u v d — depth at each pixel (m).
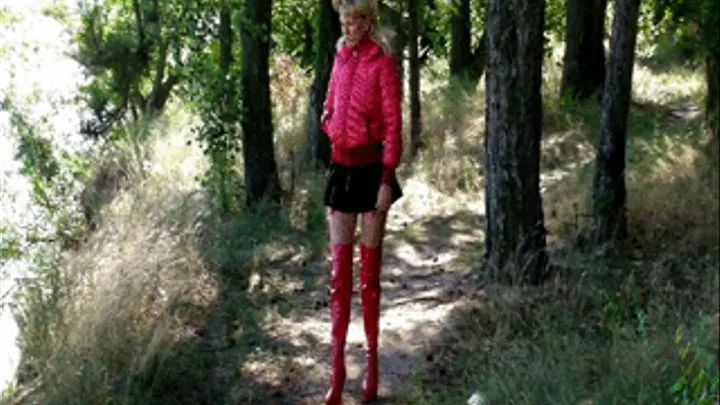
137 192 10.72
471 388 5.47
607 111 7.42
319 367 6.09
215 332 6.66
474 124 12.80
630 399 4.73
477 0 16.80
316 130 12.45
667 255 6.43
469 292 7.07
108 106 13.36
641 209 7.66
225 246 8.70
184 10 10.05
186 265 7.45
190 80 10.27
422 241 9.08
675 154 8.48
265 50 10.39
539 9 6.73
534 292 6.60
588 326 5.81
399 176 11.86
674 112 12.82
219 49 10.97
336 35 12.23
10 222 10.39
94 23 12.88
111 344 5.76
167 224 8.37
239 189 10.57
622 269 6.81
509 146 6.89
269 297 7.46
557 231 8.25
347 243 5.44
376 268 5.44
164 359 5.75
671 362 4.82
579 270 6.84
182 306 6.83
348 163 5.29
